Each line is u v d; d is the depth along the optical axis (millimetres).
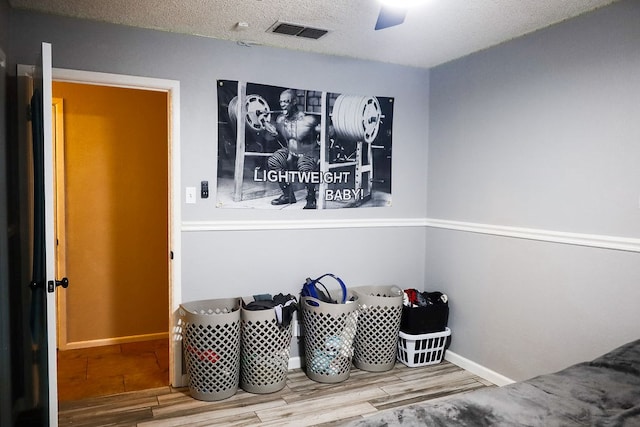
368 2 2543
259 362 3000
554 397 1749
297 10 2658
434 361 3623
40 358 2377
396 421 1569
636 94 2434
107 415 2736
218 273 3232
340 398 2990
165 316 4219
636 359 2045
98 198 3920
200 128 3129
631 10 2449
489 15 2711
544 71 2912
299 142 3438
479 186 3404
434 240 3848
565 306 2803
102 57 2855
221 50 3160
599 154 2609
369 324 3389
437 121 3809
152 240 4129
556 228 2854
